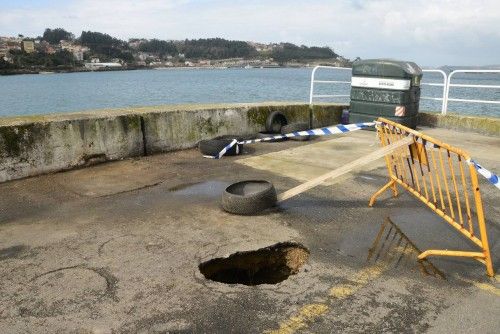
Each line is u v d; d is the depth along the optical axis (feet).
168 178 21.09
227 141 25.35
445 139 30.37
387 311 10.15
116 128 23.98
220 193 18.79
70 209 16.85
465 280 11.58
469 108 97.04
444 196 18.22
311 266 12.31
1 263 12.46
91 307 10.28
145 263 12.43
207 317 9.91
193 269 12.10
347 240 14.07
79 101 164.14
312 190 19.02
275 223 15.40
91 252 13.14
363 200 17.79
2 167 19.95
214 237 14.20
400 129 15.47
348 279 11.59
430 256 12.92
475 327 9.57
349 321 9.77
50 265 12.32
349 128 17.92
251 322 9.73
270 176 21.44
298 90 217.15
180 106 29.40
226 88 250.57
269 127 31.78
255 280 13.51
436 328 9.53
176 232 14.61
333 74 431.43
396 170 17.52
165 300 10.57
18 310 10.17
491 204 17.35
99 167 23.00
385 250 13.37
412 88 31.83
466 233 12.74
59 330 9.46
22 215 16.25
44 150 21.26
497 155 25.67
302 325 9.63
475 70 31.68
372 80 32.60
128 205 17.29
